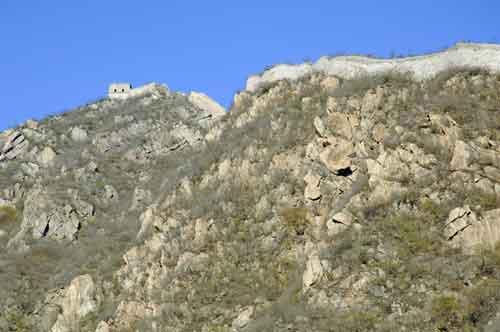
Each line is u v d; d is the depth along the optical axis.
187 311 48.25
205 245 52.75
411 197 48.28
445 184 48.44
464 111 53.88
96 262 62.75
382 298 42.66
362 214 48.53
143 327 49.34
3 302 61.16
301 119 60.69
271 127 61.47
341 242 47.03
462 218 45.44
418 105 55.75
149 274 53.22
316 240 49.28
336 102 57.78
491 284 41.84
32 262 68.19
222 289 48.91
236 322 45.75
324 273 45.31
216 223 54.06
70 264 65.38
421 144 51.50
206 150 67.75
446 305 41.16
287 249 49.62
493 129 52.09
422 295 42.16
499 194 47.09
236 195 56.22
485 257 43.72
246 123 66.19
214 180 59.84
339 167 52.81
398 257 44.91
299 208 51.97
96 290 56.69
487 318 40.03
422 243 45.41
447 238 45.28
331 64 66.75
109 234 70.19
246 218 53.59
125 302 52.16
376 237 46.47
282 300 45.78
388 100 56.72
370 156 52.91
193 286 49.94
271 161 56.81
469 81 56.75
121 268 57.34
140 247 57.31
